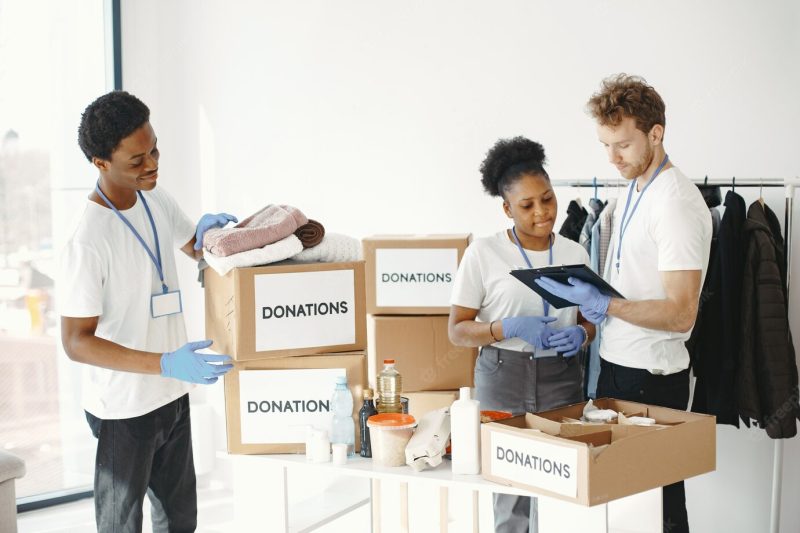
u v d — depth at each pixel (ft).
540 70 10.94
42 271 12.86
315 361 7.03
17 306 12.64
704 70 9.91
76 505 12.81
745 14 9.64
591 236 9.54
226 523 12.17
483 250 8.12
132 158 7.38
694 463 6.15
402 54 11.87
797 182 8.93
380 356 8.96
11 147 12.45
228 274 6.97
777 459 9.27
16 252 12.58
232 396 7.14
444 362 8.91
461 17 11.39
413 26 11.75
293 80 12.74
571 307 8.05
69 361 13.14
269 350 6.98
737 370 8.93
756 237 8.80
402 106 11.96
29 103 12.59
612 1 10.37
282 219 7.26
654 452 5.90
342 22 12.26
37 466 12.86
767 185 9.10
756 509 10.03
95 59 13.23
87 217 7.53
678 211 7.10
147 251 7.91
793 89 9.47
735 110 9.78
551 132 10.96
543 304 8.01
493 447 6.17
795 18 9.39
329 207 12.73
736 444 10.07
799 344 9.61
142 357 7.24
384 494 9.63
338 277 7.13
